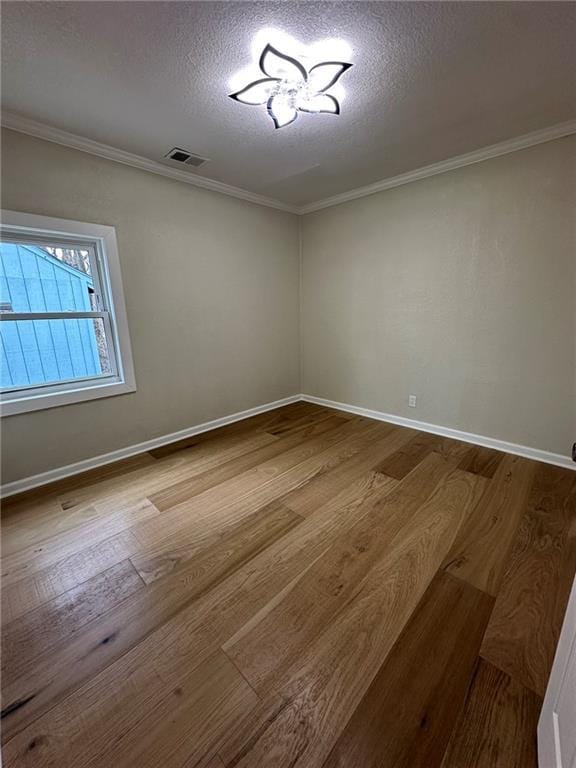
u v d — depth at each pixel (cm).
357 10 129
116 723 102
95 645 126
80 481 242
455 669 115
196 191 298
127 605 143
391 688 110
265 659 120
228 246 329
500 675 113
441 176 278
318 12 130
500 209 253
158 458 279
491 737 96
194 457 280
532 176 236
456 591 147
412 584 151
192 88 174
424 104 191
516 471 247
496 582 151
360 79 169
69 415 247
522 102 191
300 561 166
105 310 262
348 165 273
